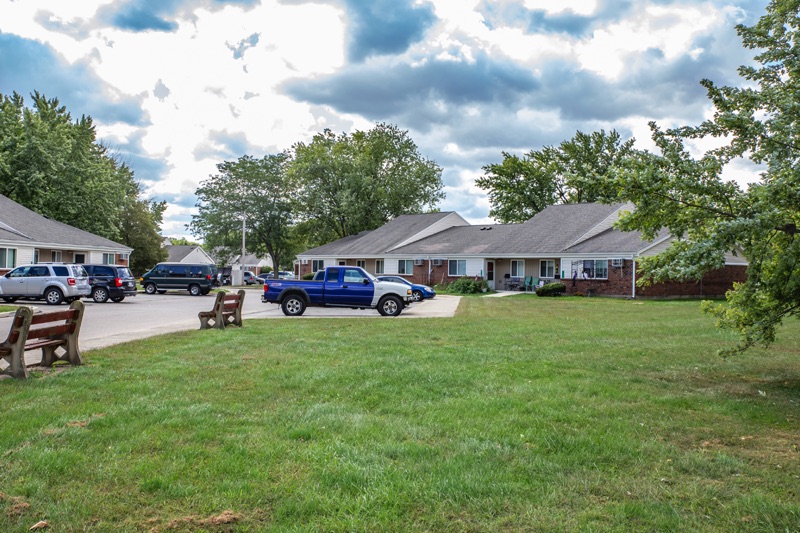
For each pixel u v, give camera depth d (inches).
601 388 277.4
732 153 286.8
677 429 211.3
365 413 226.1
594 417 225.5
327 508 139.3
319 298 776.3
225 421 210.5
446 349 402.6
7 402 234.1
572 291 1376.7
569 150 2135.8
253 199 2347.4
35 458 165.8
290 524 132.2
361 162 2297.0
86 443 181.9
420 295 1135.0
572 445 188.2
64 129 1753.2
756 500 146.7
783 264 267.0
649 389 281.1
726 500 148.6
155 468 161.6
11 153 1614.2
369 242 1913.1
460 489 150.2
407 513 138.3
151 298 1229.7
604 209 1546.5
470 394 261.1
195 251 3565.5
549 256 1422.2
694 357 384.2
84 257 1582.2
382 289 768.3
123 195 1934.1
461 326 582.6
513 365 337.7
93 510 137.0
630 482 159.0
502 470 165.0
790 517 137.6
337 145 2417.6
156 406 228.8
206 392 259.1
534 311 842.2
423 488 150.8
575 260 1376.7
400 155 2437.3
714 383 302.2
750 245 262.2
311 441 189.0
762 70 302.2
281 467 164.9
